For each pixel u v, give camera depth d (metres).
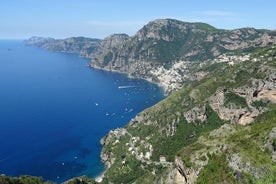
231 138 182.25
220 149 170.38
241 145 165.00
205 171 160.38
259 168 148.12
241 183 147.50
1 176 198.25
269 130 167.88
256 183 143.50
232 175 151.75
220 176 154.50
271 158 150.88
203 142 191.50
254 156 153.75
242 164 152.75
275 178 141.62
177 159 181.62
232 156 158.50
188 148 185.25
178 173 180.62
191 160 171.50
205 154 170.62
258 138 164.25
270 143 156.00
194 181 163.88
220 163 159.75
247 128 198.00
